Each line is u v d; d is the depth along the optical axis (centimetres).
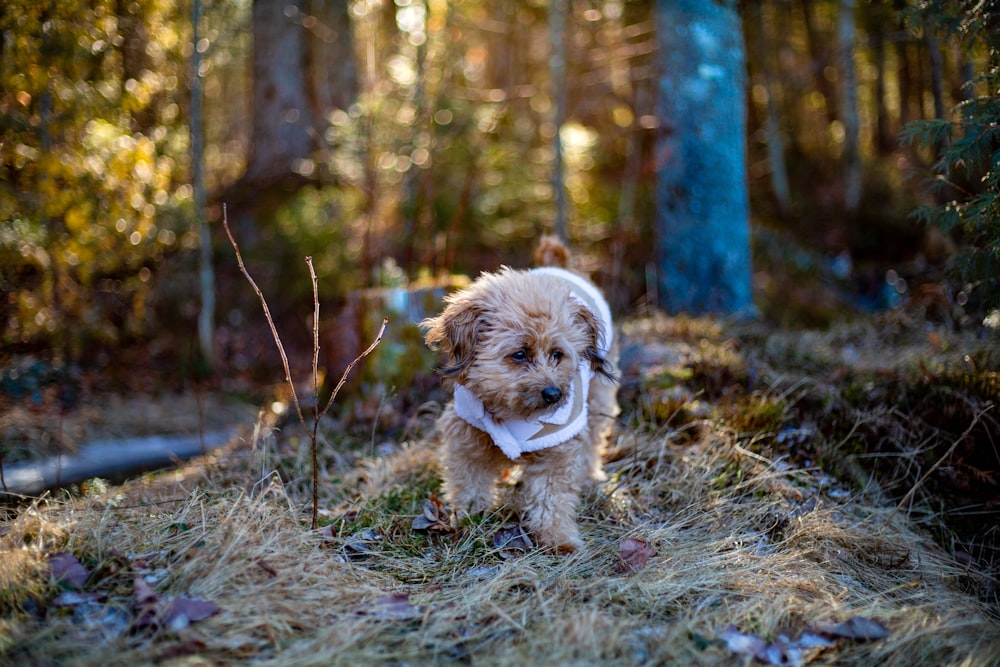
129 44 600
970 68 596
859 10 1357
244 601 265
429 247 722
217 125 1305
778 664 253
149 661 229
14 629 240
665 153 784
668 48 775
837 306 950
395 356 546
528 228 1002
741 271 777
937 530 391
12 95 520
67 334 677
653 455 427
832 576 320
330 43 1127
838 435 455
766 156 1545
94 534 301
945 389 448
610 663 244
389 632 262
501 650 252
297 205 946
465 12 1290
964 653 260
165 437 595
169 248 781
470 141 1022
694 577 305
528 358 341
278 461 443
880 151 1684
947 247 728
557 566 321
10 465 507
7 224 545
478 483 375
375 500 383
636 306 827
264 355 803
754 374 523
